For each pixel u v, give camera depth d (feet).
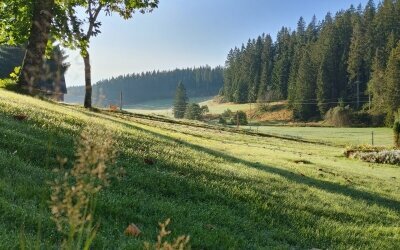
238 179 42.09
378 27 604.08
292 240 29.63
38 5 69.67
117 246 19.56
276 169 58.49
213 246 23.66
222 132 161.58
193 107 573.74
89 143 7.38
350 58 582.35
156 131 82.17
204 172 40.27
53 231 18.60
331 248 29.91
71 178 25.93
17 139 31.50
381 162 115.55
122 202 25.76
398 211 46.96
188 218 27.02
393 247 32.73
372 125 474.08
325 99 556.10
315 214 37.50
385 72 497.05
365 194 54.08
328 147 168.04
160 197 30.22
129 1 111.04
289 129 429.38
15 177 24.59
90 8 110.73
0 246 15.37
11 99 53.78
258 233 28.86
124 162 35.19
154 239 21.99
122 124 69.21
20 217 18.98
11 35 93.15
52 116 46.09
